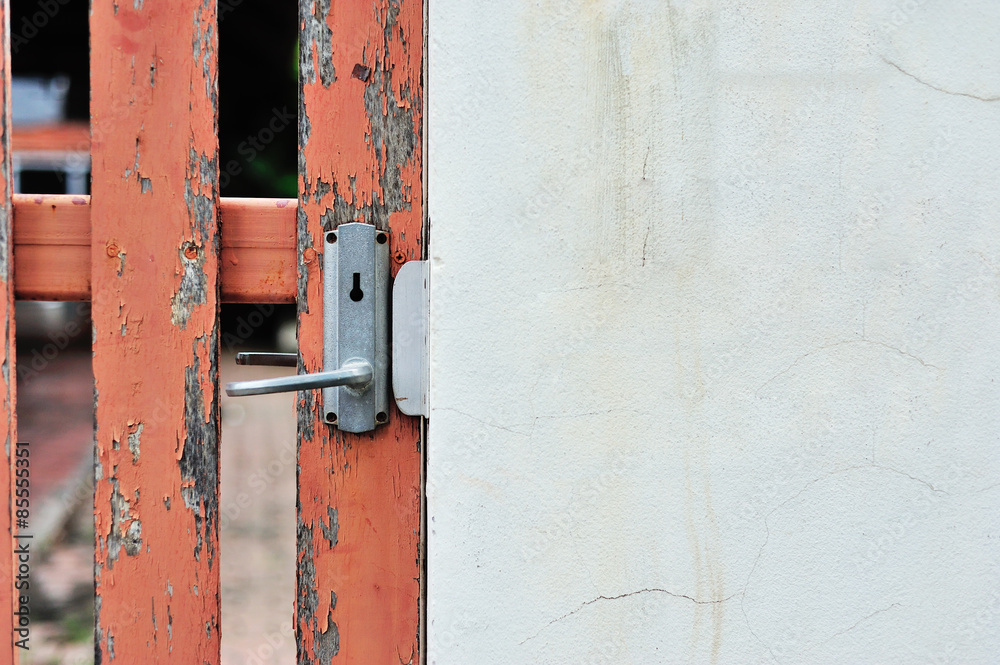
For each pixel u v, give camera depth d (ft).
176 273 3.37
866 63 3.11
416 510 3.46
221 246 3.41
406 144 3.43
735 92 3.08
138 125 3.34
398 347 3.32
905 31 3.10
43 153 21.03
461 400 3.08
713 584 3.17
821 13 3.08
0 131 3.27
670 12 3.05
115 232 3.34
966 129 3.14
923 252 3.16
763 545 3.17
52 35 20.57
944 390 3.19
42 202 3.35
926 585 3.22
